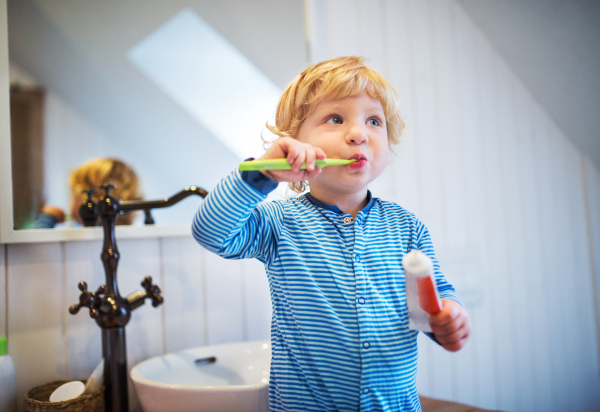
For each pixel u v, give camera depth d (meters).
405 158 1.35
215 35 1.12
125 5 1.03
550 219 1.76
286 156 0.54
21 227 0.86
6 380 0.75
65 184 0.92
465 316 0.53
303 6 1.22
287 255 0.62
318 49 1.22
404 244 0.67
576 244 1.84
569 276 1.80
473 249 1.50
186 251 1.02
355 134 0.61
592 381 1.83
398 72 1.36
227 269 1.06
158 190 1.04
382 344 0.59
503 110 1.64
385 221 0.70
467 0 1.53
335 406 0.58
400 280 0.63
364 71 0.67
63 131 0.93
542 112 1.78
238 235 0.59
